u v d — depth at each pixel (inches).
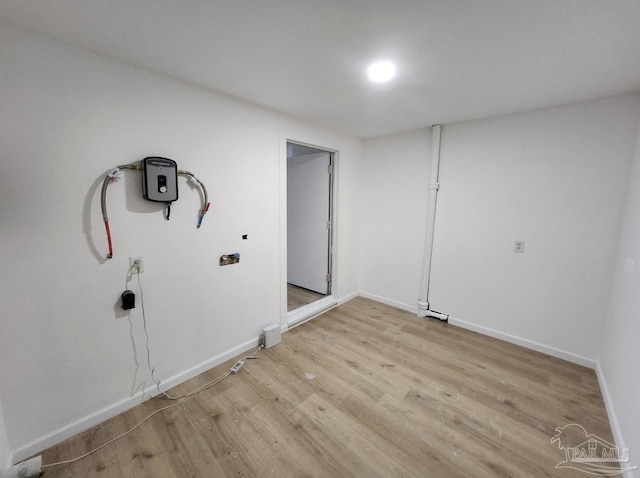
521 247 100.6
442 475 55.9
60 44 55.1
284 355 97.0
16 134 52.0
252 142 91.6
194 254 80.7
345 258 143.3
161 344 76.4
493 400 76.3
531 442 63.4
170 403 73.8
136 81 65.4
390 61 62.4
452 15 46.1
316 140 115.0
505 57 59.7
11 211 52.6
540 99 83.9
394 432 65.8
